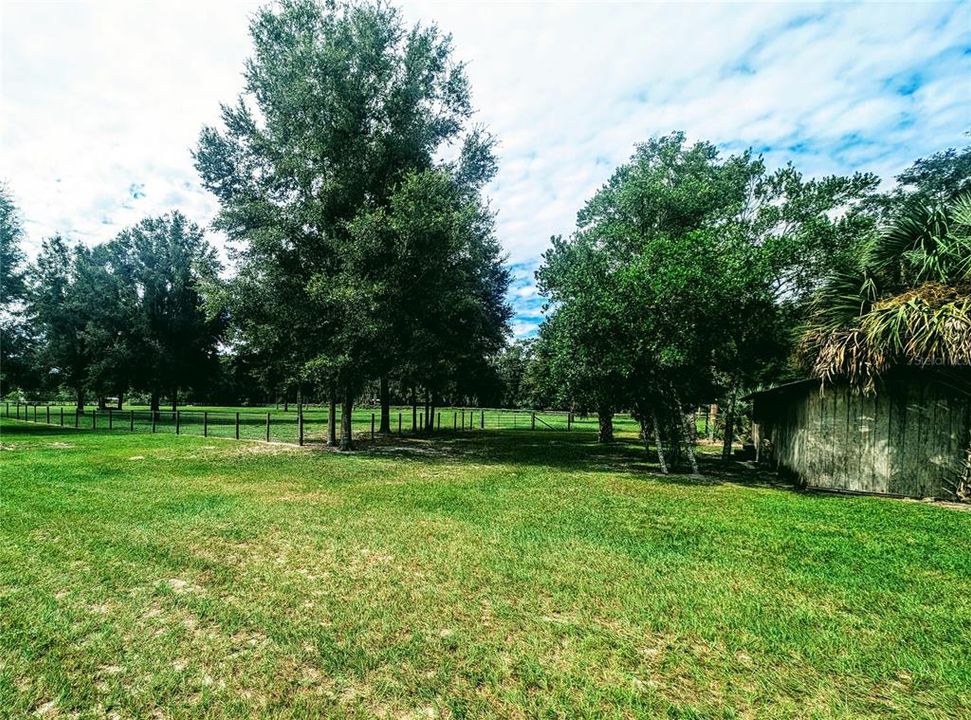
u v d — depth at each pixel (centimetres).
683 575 434
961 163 1524
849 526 604
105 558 472
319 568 452
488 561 471
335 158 1453
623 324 977
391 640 319
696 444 1961
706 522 623
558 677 276
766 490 873
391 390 2566
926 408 787
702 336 973
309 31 1470
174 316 3447
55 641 316
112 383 3384
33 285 3509
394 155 1520
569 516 654
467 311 1825
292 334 1451
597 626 339
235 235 1500
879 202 1315
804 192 1330
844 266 927
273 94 1462
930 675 276
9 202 2448
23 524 588
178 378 3422
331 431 1630
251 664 291
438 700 257
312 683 273
